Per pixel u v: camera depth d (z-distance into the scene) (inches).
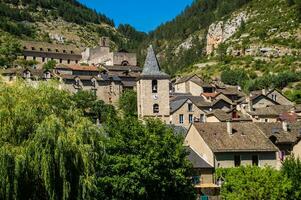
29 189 1601.9
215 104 4579.2
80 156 1696.6
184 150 2096.5
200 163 2755.9
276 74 7824.8
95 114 4886.8
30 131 1679.4
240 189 2146.9
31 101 1760.6
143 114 3767.2
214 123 3019.2
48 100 1825.8
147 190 1956.2
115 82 6171.3
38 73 6171.3
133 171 1936.5
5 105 1705.2
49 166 1610.5
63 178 1631.4
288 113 4350.4
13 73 6077.8
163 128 2111.2
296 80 7234.3
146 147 1977.1
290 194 2240.4
